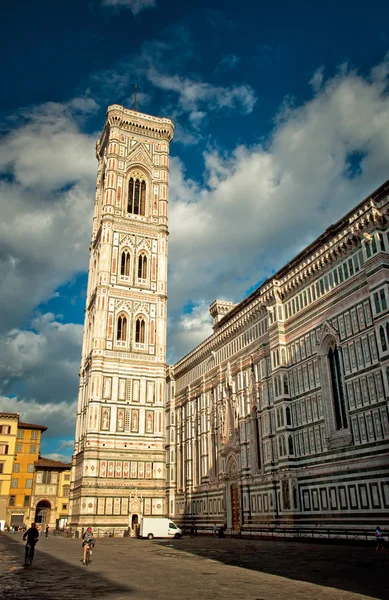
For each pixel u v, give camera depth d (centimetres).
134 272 9131
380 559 3403
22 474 11662
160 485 7975
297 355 6188
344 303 5456
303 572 2788
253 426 7081
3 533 9319
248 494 6888
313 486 5506
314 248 6153
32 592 2141
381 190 5041
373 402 4828
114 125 9975
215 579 2570
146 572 2908
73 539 6981
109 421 8044
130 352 8594
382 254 4838
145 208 9681
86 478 7581
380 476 4622
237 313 8169
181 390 10181
